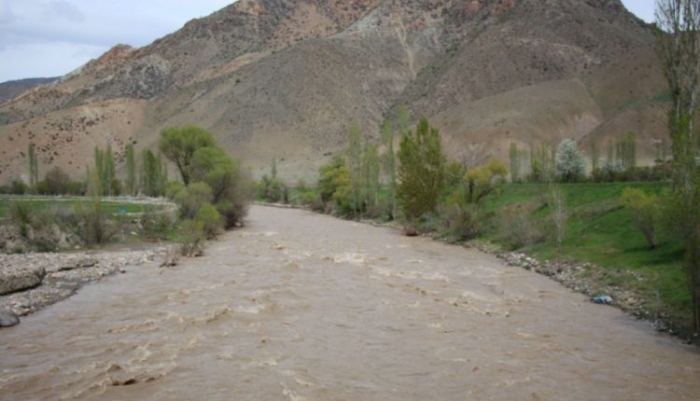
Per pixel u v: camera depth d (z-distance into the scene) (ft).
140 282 92.07
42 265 101.40
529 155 421.18
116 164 579.07
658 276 79.46
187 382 48.16
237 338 61.00
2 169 549.13
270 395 45.34
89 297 81.00
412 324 66.59
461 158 463.01
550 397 44.80
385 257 120.26
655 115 448.24
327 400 44.34
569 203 142.72
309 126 615.57
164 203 196.85
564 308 73.87
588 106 532.73
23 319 69.00
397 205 202.90
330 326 65.77
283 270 103.65
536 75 632.38
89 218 130.72
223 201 182.29
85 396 45.11
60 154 601.62
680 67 68.39
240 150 570.05
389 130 214.69
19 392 45.85
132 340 60.13
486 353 55.72
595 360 53.36
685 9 68.28
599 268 91.20
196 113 654.94
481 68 652.89
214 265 109.60
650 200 92.02
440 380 48.60
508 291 84.48
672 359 53.47
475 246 136.36
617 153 293.23
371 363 53.01
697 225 59.62
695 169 62.69
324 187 260.42
